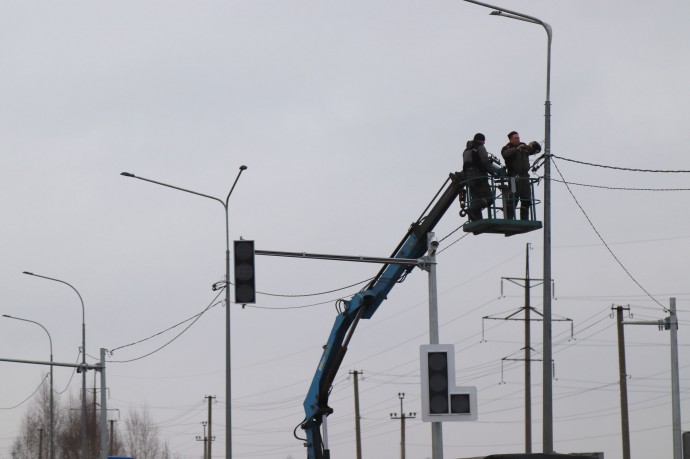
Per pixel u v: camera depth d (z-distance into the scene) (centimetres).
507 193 3538
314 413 4216
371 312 4094
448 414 3170
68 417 16012
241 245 3466
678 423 4859
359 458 11950
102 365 6481
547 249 3638
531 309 7506
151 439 15888
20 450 15938
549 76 3747
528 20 3728
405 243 3872
